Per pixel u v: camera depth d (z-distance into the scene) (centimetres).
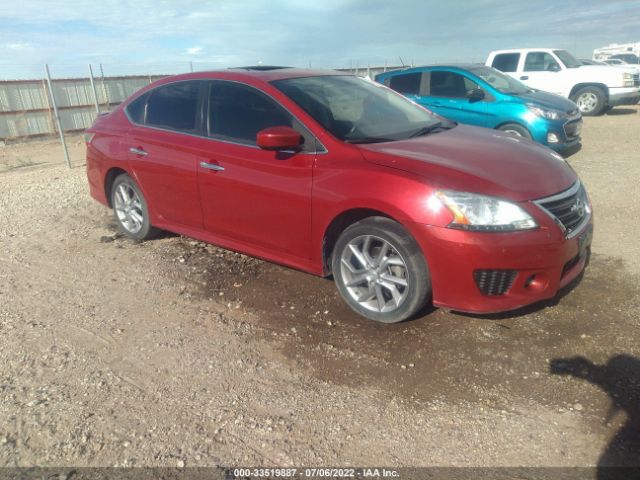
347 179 340
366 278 352
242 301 398
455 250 304
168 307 395
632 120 1385
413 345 330
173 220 481
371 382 298
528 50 1507
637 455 237
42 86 1741
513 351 317
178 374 312
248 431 264
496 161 343
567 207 330
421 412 272
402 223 319
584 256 357
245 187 396
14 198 751
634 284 391
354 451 249
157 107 486
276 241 395
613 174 747
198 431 265
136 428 268
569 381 288
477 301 312
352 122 390
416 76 968
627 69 1430
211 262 473
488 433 255
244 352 332
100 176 542
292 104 383
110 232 571
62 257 504
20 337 359
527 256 303
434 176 317
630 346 315
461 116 912
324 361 319
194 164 431
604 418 260
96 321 378
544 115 839
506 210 303
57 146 1609
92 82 1471
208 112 435
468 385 291
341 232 367
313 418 271
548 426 257
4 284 447
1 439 264
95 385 304
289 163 371
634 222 531
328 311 377
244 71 438
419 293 328
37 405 288
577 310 358
